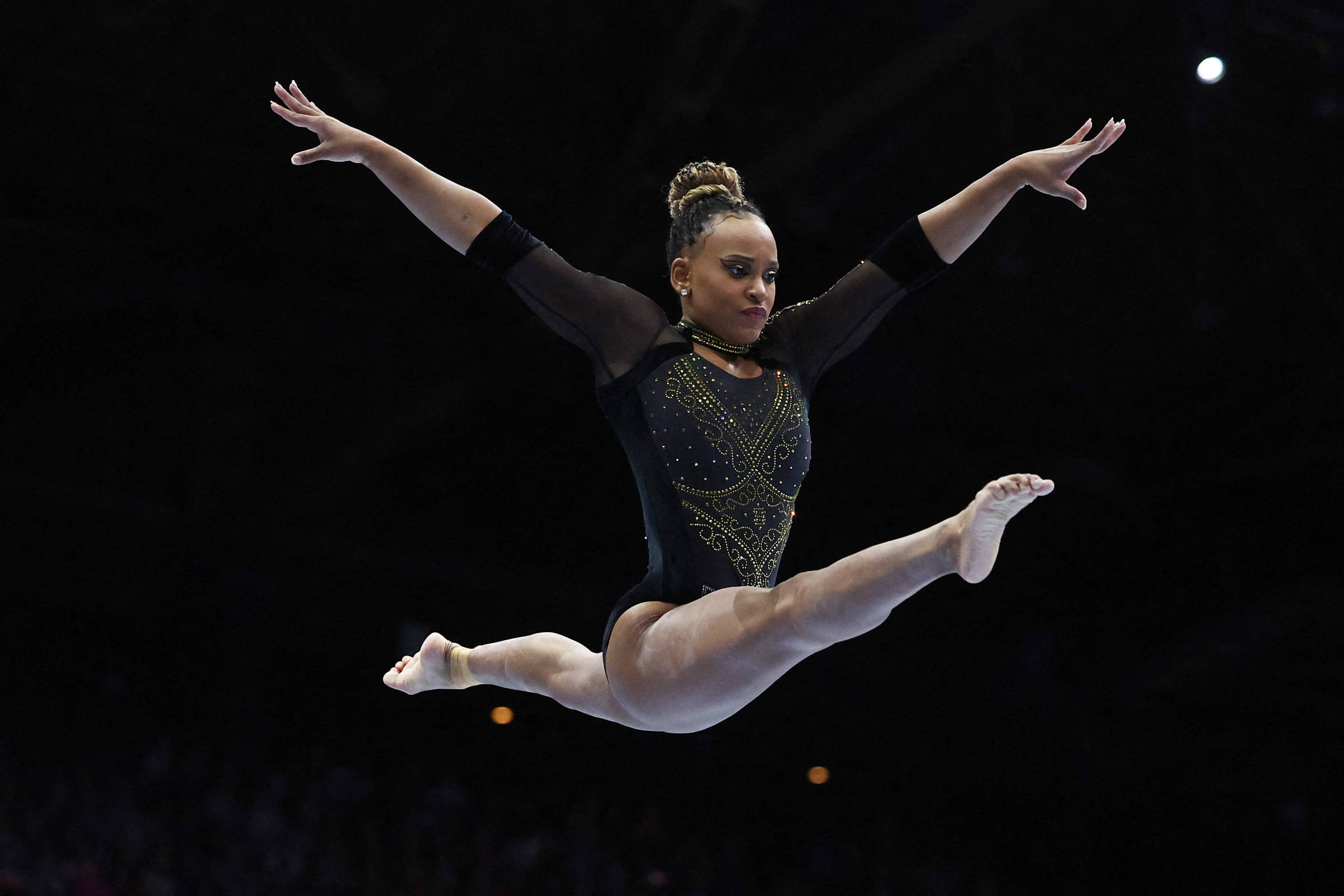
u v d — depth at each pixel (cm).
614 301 755
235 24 1888
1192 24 2136
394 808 2650
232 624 2697
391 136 2034
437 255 2348
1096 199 2400
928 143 2242
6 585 2548
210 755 2542
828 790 3155
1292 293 2544
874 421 2828
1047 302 2602
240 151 2055
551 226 2167
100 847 2241
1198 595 3073
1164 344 2686
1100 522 3039
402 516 2916
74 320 2403
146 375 2553
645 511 757
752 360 771
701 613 679
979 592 3169
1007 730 3094
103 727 2619
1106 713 3114
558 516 3006
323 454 2667
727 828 3138
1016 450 2941
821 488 2911
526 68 2020
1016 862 3123
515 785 3111
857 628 632
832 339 808
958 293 2603
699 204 767
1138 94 2233
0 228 2141
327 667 2997
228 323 2433
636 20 2000
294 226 2214
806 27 2031
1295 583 2995
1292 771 3045
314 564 2792
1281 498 2942
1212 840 3061
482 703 3170
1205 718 3112
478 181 2120
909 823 3167
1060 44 2148
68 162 2030
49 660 2650
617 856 2753
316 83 1962
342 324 2477
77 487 2523
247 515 2639
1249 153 2325
